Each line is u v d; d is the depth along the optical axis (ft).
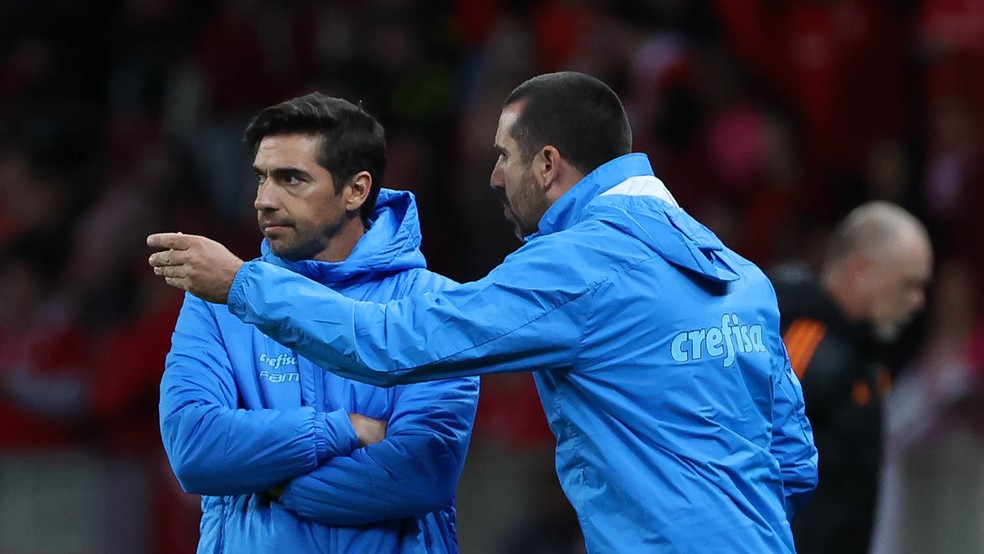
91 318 81.71
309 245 37.83
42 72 113.60
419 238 39.73
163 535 74.74
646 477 35.91
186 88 109.60
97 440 75.87
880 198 96.78
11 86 113.80
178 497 74.43
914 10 105.09
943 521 76.95
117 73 115.14
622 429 36.17
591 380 36.27
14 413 76.23
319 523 37.52
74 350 78.84
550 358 35.81
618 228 36.60
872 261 50.24
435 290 38.83
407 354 34.96
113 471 75.31
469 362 35.29
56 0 116.16
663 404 36.14
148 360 74.08
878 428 50.01
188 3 115.85
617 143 38.11
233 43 105.09
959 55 100.12
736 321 37.50
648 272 36.29
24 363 77.77
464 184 93.91
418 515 38.29
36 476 76.18
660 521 35.63
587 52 99.91
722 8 101.50
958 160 96.02
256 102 104.73
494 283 35.60
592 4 102.22
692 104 96.37
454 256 93.15
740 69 99.04
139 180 95.76
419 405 37.78
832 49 103.04
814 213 97.76
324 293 35.27
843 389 49.01
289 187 37.42
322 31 105.81
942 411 77.61
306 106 37.52
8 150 100.37
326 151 37.42
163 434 37.73
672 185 94.89
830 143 100.48
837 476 49.11
